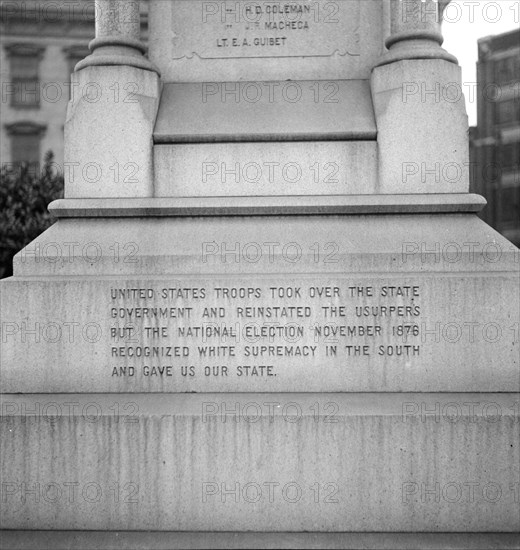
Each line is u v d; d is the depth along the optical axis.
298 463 2.93
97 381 3.16
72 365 3.16
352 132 3.47
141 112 3.49
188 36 3.81
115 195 3.48
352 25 3.80
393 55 3.53
